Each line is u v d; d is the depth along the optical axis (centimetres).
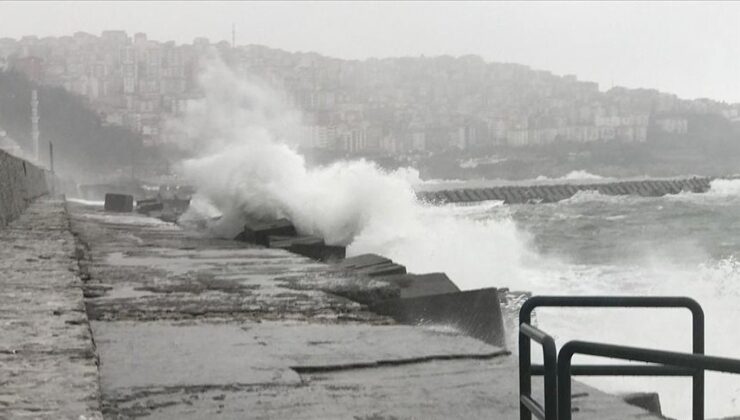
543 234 3834
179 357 608
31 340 512
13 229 1609
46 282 793
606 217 5572
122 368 571
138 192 9369
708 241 3400
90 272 1181
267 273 1175
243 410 470
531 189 9150
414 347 646
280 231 1894
